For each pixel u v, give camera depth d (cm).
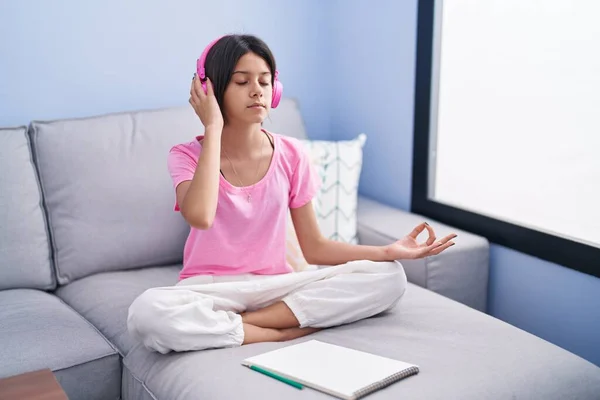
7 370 157
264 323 167
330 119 284
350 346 161
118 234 212
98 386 167
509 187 230
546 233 210
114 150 214
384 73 259
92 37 236
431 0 235
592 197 206
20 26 225
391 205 267
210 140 164
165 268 220
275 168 182
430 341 162
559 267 209
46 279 207
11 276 202
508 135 228
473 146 240
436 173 255
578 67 203
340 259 187
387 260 183
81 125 215
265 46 170
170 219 218
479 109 235
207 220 159
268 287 169
